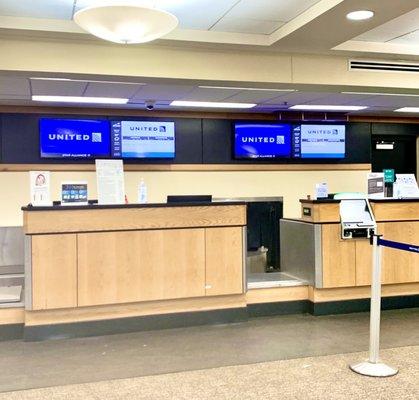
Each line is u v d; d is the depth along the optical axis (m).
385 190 6.00
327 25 4.52
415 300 5.79
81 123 7.61
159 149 7.99
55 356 4.12
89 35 4.67
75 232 4.64
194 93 6.48
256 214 8.51
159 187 8.05
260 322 5.16
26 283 4.51
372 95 6.74
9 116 7.37
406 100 7.26
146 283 4.84
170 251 4.92
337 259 5.45
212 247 5.05
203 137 8.27
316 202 5.41
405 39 5.40
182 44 5.08
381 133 9.23
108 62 4.99
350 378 3.53
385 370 3.61
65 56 4.86
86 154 7.64
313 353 4.12
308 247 5.54
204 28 4.90
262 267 7.70
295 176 8.73
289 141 8.57
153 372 3.72
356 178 9.08
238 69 5.39
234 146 8.35
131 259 4.80
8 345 4.44
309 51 5.48
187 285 4.97
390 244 3.81
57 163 7.57
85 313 4.70
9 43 4.72
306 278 5.59
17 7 4.22
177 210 4.94
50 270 4.57
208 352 4.18
